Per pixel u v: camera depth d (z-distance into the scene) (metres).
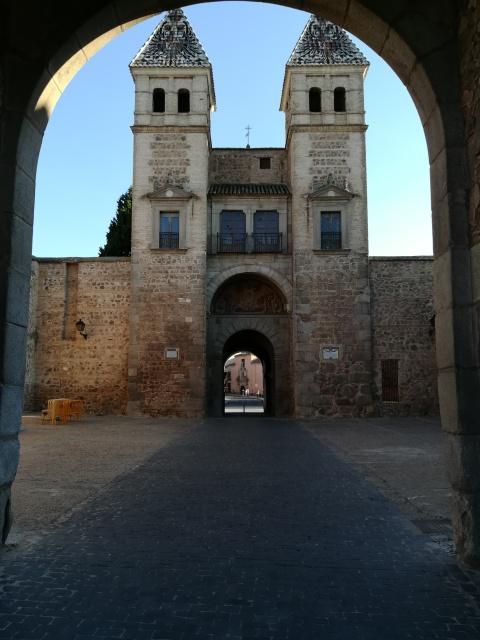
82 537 6.01
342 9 6.09
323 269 26.64
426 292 27.00
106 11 6.04
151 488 8.73
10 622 3.95
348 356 26.09
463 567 5.14
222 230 27.86
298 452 13.23
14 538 5.96
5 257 5.73
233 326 27.70
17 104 5.90
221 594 4.48
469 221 5.52
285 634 3.81
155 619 4.02
